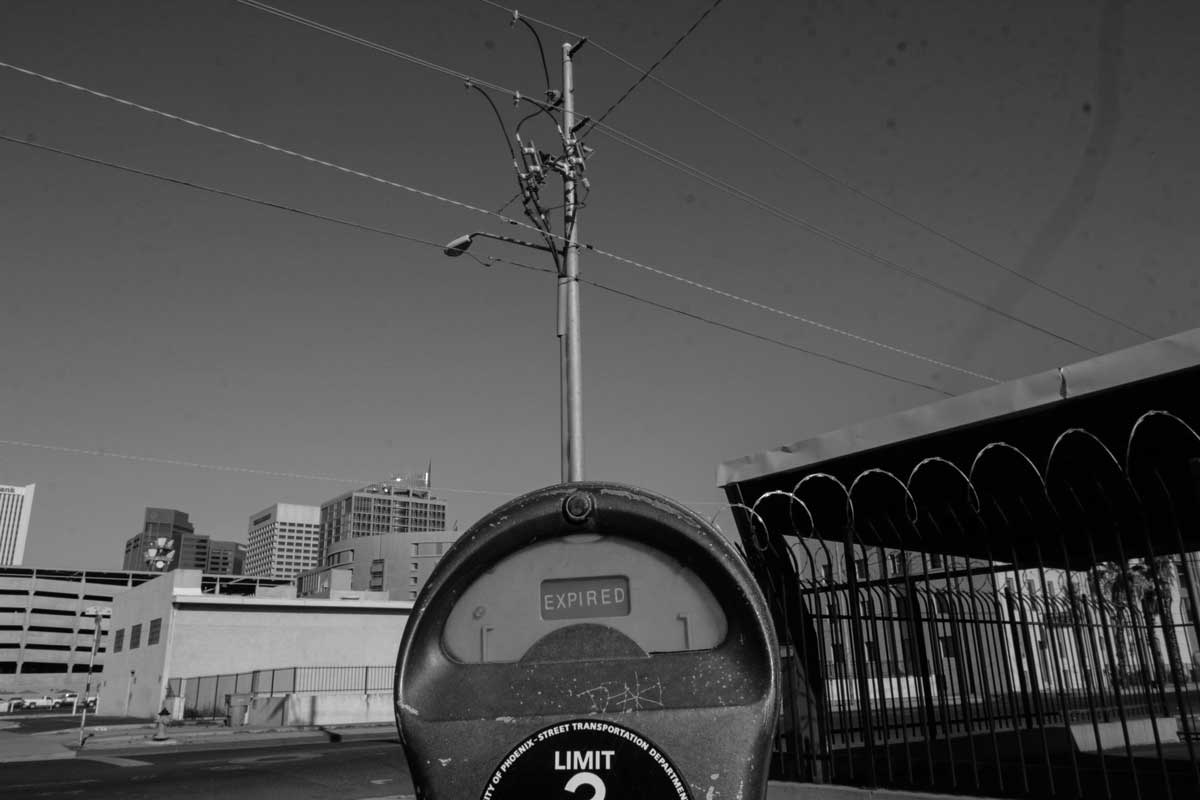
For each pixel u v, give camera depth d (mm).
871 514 7820
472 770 2240
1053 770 7301
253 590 60438
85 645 118625
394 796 11531
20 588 116125
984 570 6750
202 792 12219
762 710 2188
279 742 22922
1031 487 7180
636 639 2326
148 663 41469
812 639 6934
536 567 2430
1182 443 6098
